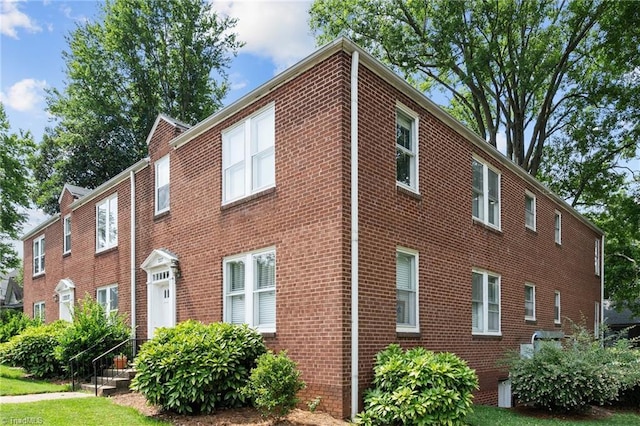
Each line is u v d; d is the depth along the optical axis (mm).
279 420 8258
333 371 8719
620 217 29109
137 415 8812
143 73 33500
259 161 11133
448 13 26422
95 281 18438
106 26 32719
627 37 25203
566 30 27516
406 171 11000
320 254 9250
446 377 8258
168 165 14633
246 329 9938
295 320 9570
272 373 8281
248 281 10867
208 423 8242
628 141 28266
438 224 11719
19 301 46188
